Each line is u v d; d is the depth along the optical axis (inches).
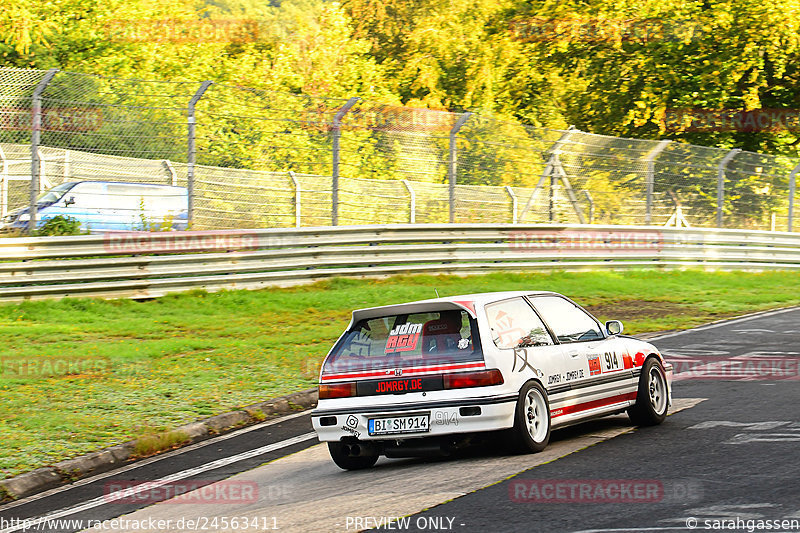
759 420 839.7
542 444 756.0
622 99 3592.5
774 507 552.7
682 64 3467.0
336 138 2018.9
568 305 861.2
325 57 3631.9
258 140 1939.0
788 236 2677.2
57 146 1738.4
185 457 861.2
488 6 4033.0
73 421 948.0
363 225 2027.6
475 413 716.7
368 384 753.6
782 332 1499.8
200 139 1866.4
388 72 4163.4
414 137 2133.4
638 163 2455.7
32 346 1333.7
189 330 1502.2
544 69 3929.6
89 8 3255.4
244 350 1328.7
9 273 1620.3
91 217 1763.0
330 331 1486.2
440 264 2112.5
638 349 883.4
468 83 3882.9
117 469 829.8
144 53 3284.9
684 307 1852.9
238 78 3430.1
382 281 2022.6
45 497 746.2
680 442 764.0
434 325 758.5
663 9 3491.6
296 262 1924.2
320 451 859.4
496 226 2191.2
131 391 1086.4
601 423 900.6
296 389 1107.9
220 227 1886.1
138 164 1811.0
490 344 734.5
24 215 1727.4
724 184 2630.4
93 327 1499.8
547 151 2313.0
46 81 1718.8
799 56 3358.8
